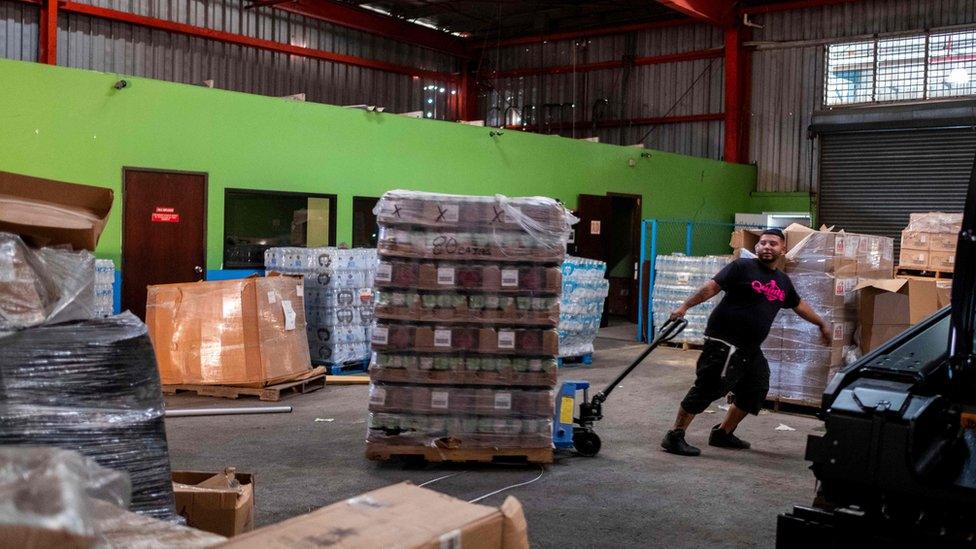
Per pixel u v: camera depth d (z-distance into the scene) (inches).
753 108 773.9
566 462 250.7
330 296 398.0
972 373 125.2
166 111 406.3
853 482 126.3
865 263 340.2
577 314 446.9
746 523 197.9
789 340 330.0
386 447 238.5
